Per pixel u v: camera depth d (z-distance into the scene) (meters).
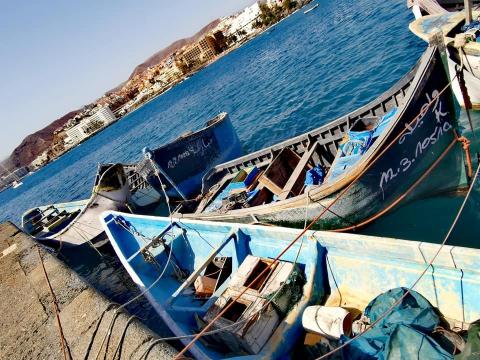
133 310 9.02
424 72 5.87
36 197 49.06
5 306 5.66
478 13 8.73
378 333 3.46
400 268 4.07
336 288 4.70
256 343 4.05
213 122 14.64
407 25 21.27
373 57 19.41
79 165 60.97
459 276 3.58
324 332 4.04
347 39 27.64
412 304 3.65
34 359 4.11
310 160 8.70
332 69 22.05
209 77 72.12
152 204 14.38
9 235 10.12
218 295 5.39
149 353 3.13
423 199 6.66
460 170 6.60
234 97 31.91
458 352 3.14
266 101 23.89
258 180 8.15
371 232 6.76
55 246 13.77
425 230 6.24
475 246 5.57
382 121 7.13
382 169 5.84
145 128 52.97
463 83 7.30
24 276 6.57
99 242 13.35
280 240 5.38
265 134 17.80
